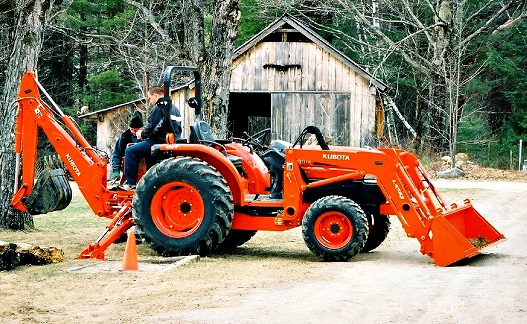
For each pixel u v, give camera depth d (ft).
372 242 37.45
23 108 37.76
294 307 24.26
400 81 139.85
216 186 34.53
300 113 104.88
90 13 117.19
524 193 70.49
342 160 35.24
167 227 35.17
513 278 29.58
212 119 57.11
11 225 44.16
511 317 22.93
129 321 22.48
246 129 123.13
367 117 103.09
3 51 73.00
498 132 146.51
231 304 24.66
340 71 103.50
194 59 58.65
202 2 59.47
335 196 34.65
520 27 143.02
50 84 126.41
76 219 50.65
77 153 37.19
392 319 22.68
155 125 37.01
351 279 29.43
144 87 85.30
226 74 57.31
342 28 143.74
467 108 141.59
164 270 31.04
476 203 61.26
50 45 123.75
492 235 36.58
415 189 34.06
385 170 34.40
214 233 34.50
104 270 31.01
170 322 22.34
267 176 37.19
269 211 36.42
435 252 32.89
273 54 105.29
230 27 56.90
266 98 117.91
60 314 23.48
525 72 146.72
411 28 138.82
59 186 37.35
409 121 152.76
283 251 37.81
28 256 32.17
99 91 127.85
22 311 23.79
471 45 137.28
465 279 29.37
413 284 28.30
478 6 134.21
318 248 34.22
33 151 37.76
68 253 36.09
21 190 37.83
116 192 36.96
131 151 37.22
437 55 111.75
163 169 34.88
